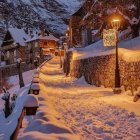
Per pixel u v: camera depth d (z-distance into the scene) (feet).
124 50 58.34
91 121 31.35
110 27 71.82
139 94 42.60
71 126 28.81
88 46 110.73
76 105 42.19
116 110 36.50
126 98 46.85
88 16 73.20
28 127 21.66
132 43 69.56
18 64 111.65
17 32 284.20
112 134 26.13
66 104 43.21
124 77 53.36
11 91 124.67
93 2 75.72
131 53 53.21
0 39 491.31
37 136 19.06
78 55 96.37
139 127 27.94
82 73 85.81
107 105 40.81
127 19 69.92
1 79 194.18
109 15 69.77
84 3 79.61
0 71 209.05
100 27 74.23
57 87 69.87
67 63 112.06
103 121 31.45
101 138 25.16
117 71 52.85
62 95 53.88
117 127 28.60
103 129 27.76
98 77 69.26
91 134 26.45
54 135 19.79
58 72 129.08
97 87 67.51
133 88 49.52
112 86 60.23
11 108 74.18
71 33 163.53
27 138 18.81
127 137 25.16
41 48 261.85
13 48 277.44
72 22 163.53
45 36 267.59
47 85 72.43
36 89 44.62
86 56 83.05
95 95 52.37
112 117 33.09
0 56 292.40
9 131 49.49
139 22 71.15
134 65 49.52
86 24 75.10
